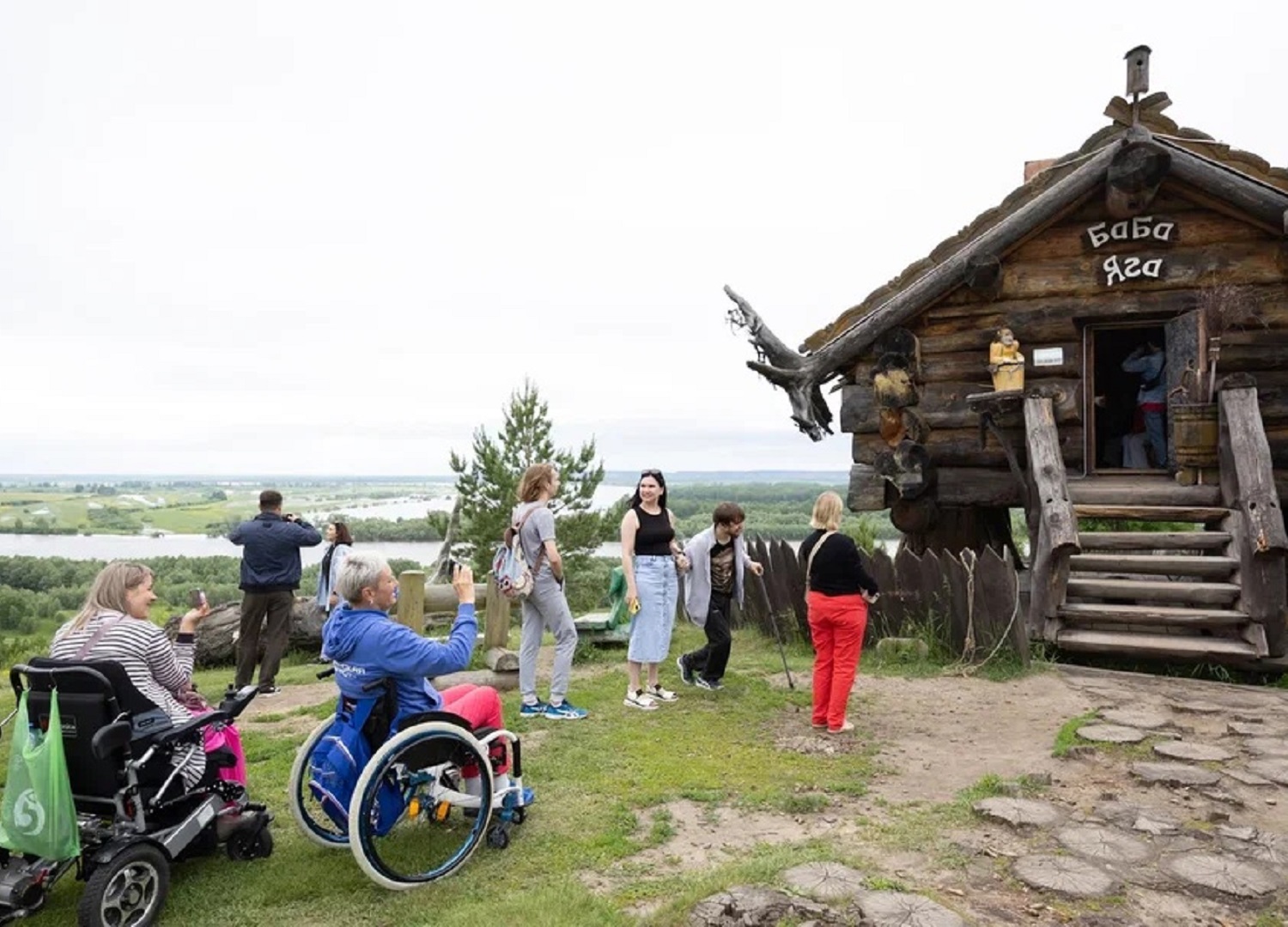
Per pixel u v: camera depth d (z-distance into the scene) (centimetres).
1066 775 536
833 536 650
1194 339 990
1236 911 362
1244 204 989
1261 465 856
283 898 396
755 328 1196
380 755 393
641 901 380
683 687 787
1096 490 995
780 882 375
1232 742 596
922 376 1153
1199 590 849
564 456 2077
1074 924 348
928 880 389
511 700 751
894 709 713
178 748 406
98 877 355
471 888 399
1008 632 835
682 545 763
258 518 850
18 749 363
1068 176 1059
